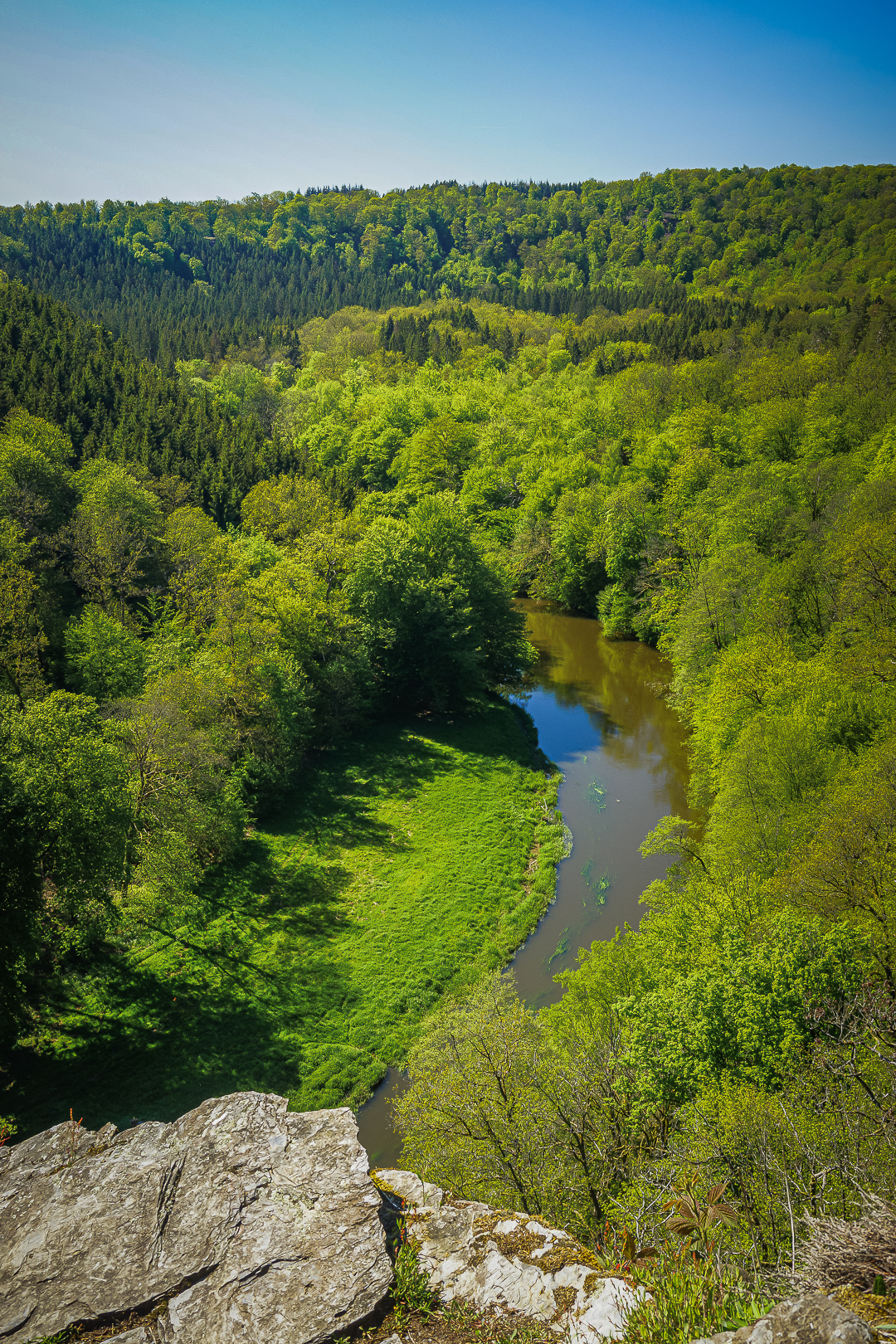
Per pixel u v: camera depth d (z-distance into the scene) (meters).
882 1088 13.83
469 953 36.12
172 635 53.50
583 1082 18.36
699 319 152.50
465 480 111.81
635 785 52.62
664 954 25.22
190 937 35.62
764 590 52.84
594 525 89.12
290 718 49.47
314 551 66.31
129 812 32.00
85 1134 8.27
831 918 23.50
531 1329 6.32
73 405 87.56
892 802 25.73
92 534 59.06
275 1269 6.74
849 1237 6.14
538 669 74.81
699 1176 11.05
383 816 47.66
